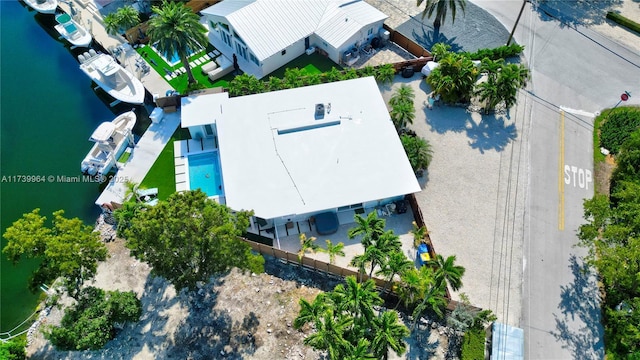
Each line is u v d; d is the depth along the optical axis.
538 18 68.94
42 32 71.12
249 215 40.03
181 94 58.25
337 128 52.19
